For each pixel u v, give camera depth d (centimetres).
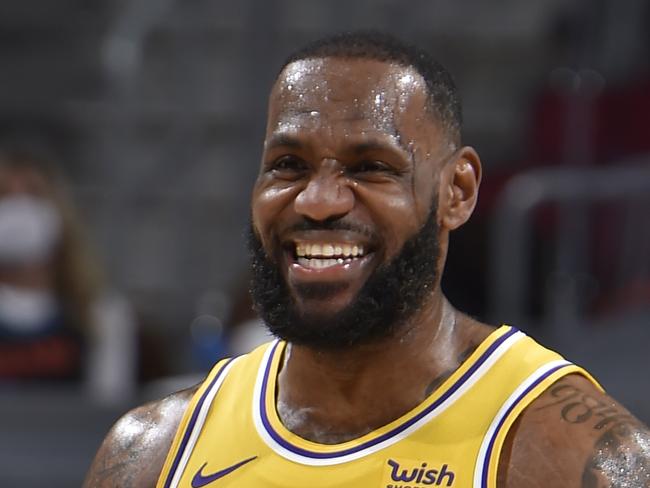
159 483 627
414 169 581
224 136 2116
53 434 1374
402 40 611
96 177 2114
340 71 584
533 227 1548
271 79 1869
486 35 2197
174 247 2069
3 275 1475
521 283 1438
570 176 1475
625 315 1489
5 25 2211
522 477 559
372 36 601
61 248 1503
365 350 593
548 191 1459
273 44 1880
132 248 2072
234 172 2091
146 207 2094
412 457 578
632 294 1506
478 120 2147
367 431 598
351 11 2053
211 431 631
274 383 631
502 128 2133
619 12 2091
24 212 1484
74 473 1370
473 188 617
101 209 2088
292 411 617
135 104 2139
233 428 624
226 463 612
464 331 620
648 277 1514
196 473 618
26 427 1375
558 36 2192
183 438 637
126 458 648
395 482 573
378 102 579
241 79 2036
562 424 567
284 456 599
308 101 581
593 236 1539
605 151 1883
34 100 2155
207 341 1622
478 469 566
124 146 2125
